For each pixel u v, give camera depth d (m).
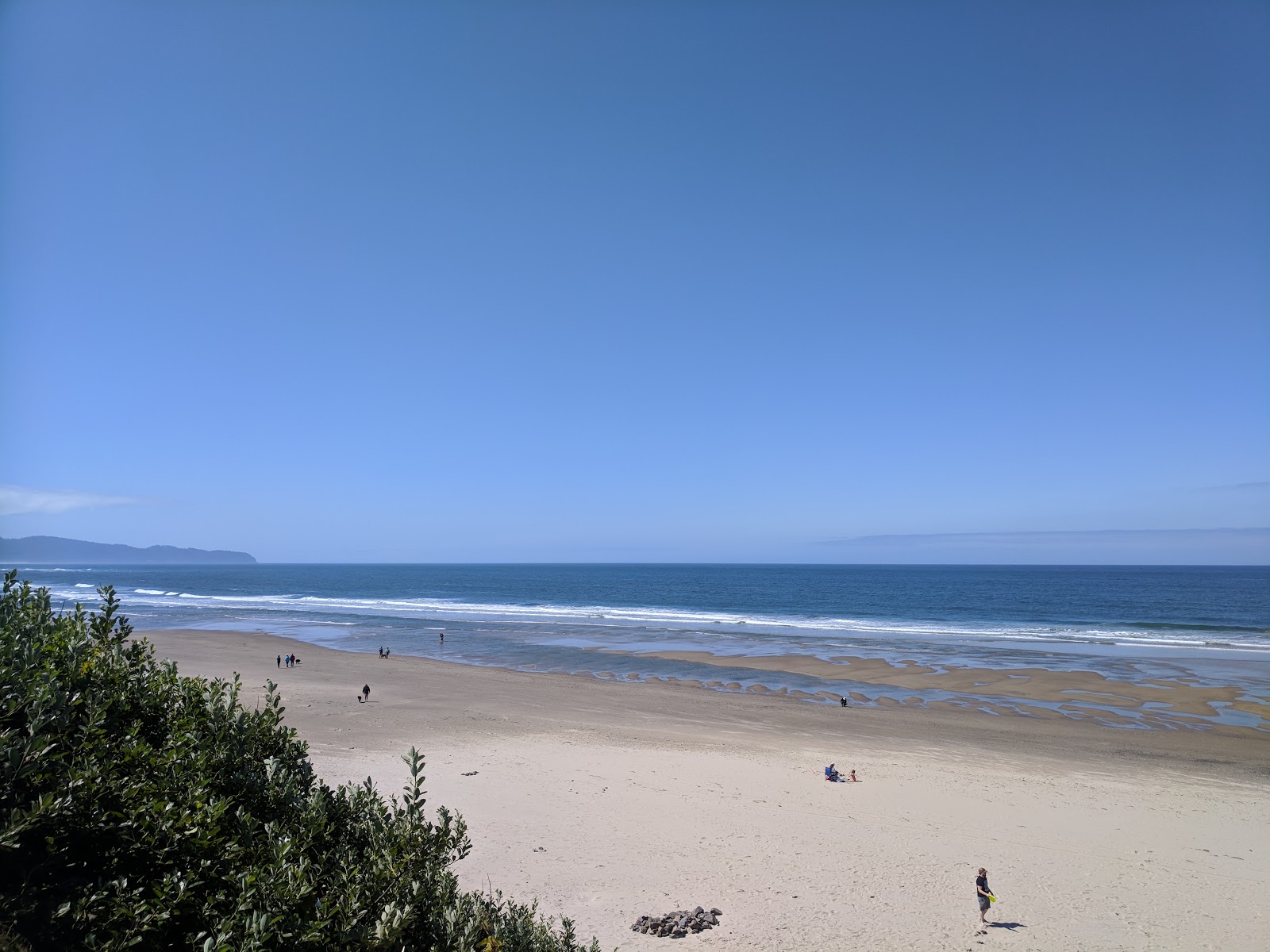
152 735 5.72
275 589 137.12
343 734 23.86
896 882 14.42
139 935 3.88
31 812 3.96
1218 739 26.41
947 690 35.16
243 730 5.90
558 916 12.46
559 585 151.38
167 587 137.50
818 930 12.43
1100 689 35.44
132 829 4.52
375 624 65.25
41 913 3.99
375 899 4.97
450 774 20.00
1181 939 12.52
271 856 4.71
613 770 21.08
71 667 5.49
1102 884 14.58
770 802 18.77
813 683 36.88
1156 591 122.00
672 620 69.56
